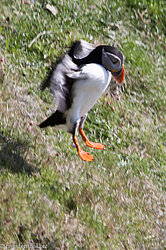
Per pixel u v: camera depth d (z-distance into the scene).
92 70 8.36
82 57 8.89
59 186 8.69
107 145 11.06
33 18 12.83
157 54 15.21
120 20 15.24
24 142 9.29
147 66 14.12
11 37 11.97
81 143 10.56
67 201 8.45
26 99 10.60
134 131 11.92
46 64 11.89
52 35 12.61
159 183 10.79
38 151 9.33
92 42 13.37
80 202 8.59
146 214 9.55
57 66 8.36
